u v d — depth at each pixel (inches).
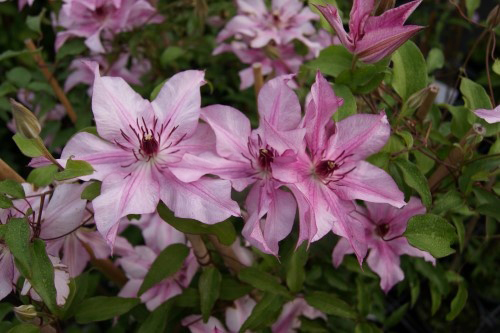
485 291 33.7
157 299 22.3
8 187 16.6
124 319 23.8
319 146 16.7
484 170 19.2
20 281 18.8
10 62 38.2
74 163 15.6
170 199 16.0
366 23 16.6
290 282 20.1
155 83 30.1
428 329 32.6
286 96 16.5
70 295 18.2
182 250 19.6
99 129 16.4
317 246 20.9
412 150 20.3
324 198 16.6
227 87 31.9
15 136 16.2
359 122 16.8
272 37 26.5
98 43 24.7
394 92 22.1
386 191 16.8
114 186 16.0
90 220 20.0
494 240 31.5
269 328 21.9
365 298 22.3
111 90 16.5
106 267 23.4
